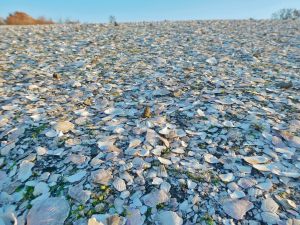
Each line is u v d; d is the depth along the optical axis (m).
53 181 0.54
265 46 1.66
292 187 0.53
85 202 0.49
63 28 2.38
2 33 2.09
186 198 0.50
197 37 1.90
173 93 0.93
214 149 0.63
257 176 0.55
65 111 0.82
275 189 0.52
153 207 0.49
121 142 0.65
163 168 0.56
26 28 2.41
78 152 0.62
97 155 0.61
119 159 0.59
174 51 1.50
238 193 0.51
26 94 0.93
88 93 0.95
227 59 1.34
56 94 0.94
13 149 0.64
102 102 0.88
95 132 0.70
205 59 1.34
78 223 0.46
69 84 1.03
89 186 0.52
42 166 0.58
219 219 0.46
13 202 0.51
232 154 0.61
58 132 0.69
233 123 0.73
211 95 0.91
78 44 1.68
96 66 1.25
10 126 0.72
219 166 0.58
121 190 0.52
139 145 0.64
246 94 0.92
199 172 0.56
